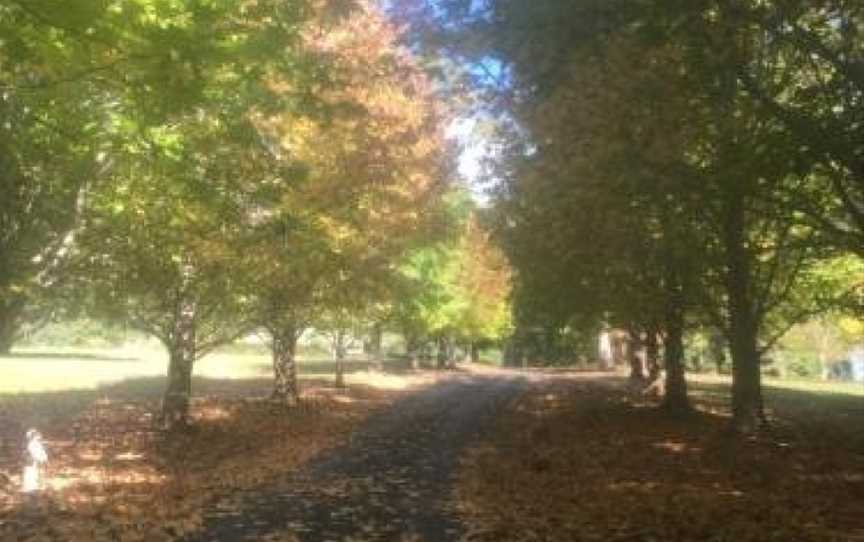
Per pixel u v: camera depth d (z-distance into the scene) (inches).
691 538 442.3
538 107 521.0
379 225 1096.2
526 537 444.8
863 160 446.9
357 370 1932.8
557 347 2701.8
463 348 3063.5
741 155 456.8
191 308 861.8
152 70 371.2
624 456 757.9
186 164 604.1
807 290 1093.8
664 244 656.4
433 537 447.2
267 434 901.8
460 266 2098.9
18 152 508.4
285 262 864.3
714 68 447.2
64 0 324.8
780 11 438.9
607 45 460.8
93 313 816.9
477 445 847.7
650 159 475.5
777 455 753.0
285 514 503.5
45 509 513.0
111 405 1020.5
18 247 557.0
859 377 2650.1
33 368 1332.4
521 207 742.5
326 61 659.4
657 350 1376.7
